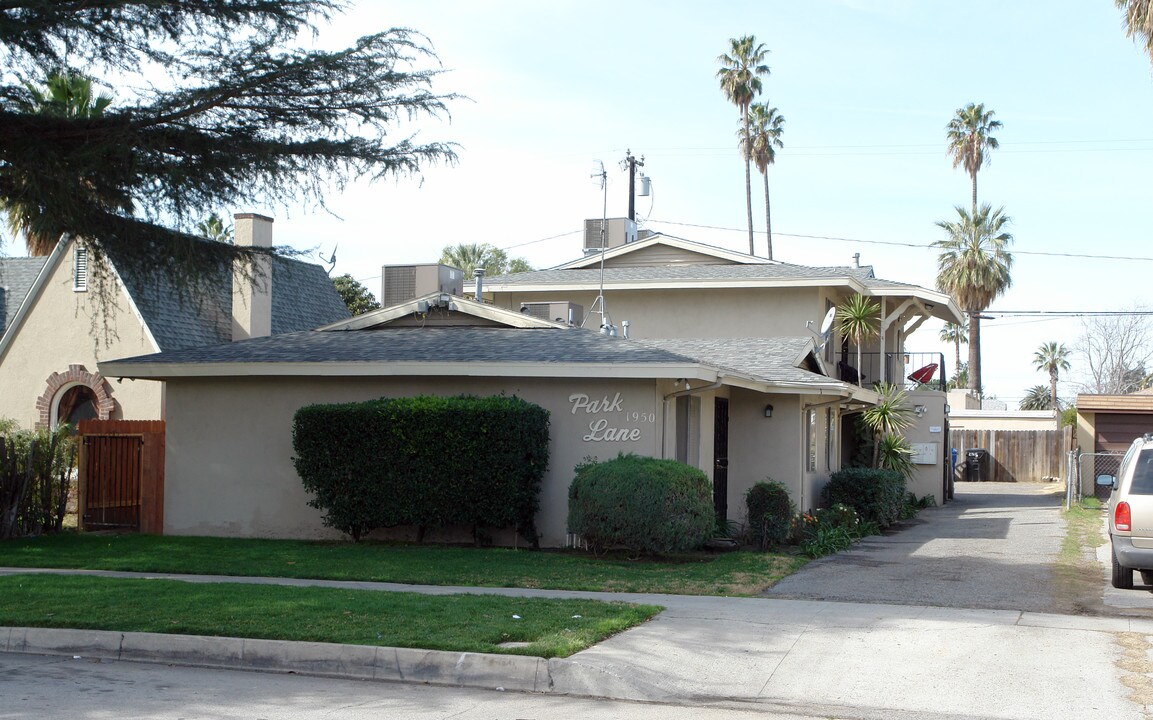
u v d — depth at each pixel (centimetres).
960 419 4544
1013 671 847
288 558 1464
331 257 1502
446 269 2231
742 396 2002
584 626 959
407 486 1570
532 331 1844
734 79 5719
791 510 1714
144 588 1136
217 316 2522
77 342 2369
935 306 2895
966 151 5519
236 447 1769
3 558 1473
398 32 1394
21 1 1191
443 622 959
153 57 1334
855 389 2164
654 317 2838
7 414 2402
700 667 855
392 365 1645
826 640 952
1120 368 5822
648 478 1418
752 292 2762
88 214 1322
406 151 1412
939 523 2209
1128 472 1241
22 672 868
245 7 1326
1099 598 1188
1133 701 766
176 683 833
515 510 1546
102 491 1864
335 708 757
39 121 1286
